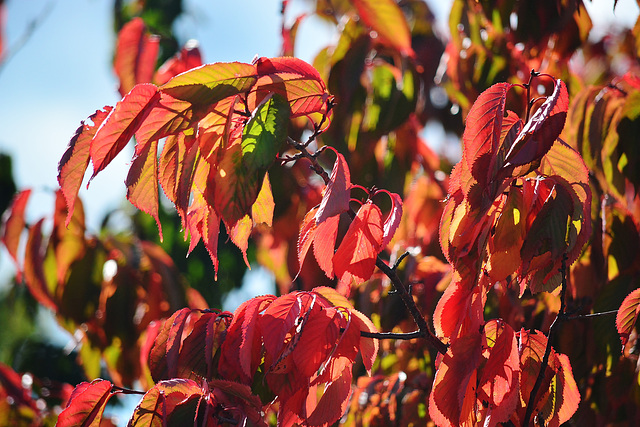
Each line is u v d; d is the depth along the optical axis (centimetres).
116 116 199
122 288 307
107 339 304
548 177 207
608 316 237
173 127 202
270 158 201
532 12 250
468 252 206
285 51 326
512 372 206
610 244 243
